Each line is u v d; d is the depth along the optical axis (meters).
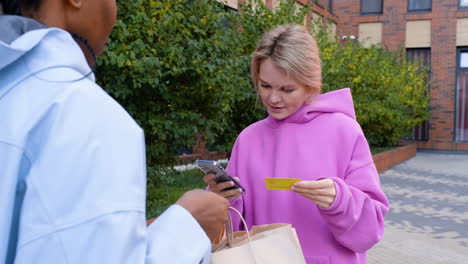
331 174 1.61
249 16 8.17
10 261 0.65
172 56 5.05
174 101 5.59
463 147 19.67
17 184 0.64
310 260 1.58
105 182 0.63
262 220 1.69
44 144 0.64
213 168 1.37
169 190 7.21
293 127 1.69
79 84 0.68
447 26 19.86
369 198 1.49
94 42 0.86
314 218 1.61
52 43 0.71
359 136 1.63
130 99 5.39
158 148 5.66
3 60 0.67
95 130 0.65
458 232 6.03
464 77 19.89
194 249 0.72
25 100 0.67
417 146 20.39
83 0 0.81
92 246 0.60
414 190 9.59
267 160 1.73
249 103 7.73
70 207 0.61
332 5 21.28
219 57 5.78
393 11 20.58
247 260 1.25
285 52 1.53
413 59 20.64
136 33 4.88
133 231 0.63
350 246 1.50
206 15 5.64
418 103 17.97
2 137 0.64
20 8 0.79
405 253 5.04
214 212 0.87
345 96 1.73
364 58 12.80
